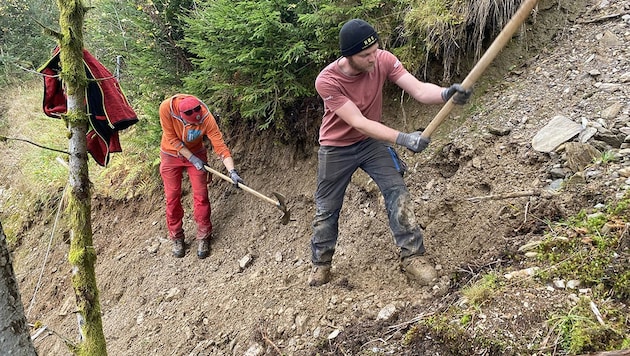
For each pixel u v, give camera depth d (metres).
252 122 5.49
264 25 4.12
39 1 11.45
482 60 2.35
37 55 11.16
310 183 4.92
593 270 2.50
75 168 2.83
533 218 3.09
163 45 6.02
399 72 3.04
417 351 2.64
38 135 9.33
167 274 5.18
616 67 3.62
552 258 2.72
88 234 2.89
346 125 3.21
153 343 4.27
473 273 3.02
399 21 4.29
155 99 6.13
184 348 3.97
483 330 2.47
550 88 3.81
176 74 6.01
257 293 4.04
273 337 3.43
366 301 3.29
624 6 3.94
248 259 4.71
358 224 4.17
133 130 7.13
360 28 2.75
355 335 3.01
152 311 4.77
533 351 2.29
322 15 4.10
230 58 4.57
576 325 2.28
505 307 2.54
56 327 5.85
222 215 5.42
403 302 3.12
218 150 4.65
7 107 10.40
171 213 5.09
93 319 2.88
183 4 5.84
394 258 3.65
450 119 4.23
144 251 5.68
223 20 4.33
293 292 3.74
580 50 3.90
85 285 2.86
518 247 2.97
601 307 2.35
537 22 4.20
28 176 8.47
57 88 3.70
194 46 5.15
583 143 3.25
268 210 5.08
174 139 4.68
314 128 4.96
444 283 3.12
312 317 3.38
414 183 4.09
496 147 3.71
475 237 3.28
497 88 4.12
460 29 4.06
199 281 4.86
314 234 3.59
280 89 4.61
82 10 2.75
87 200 2.88
